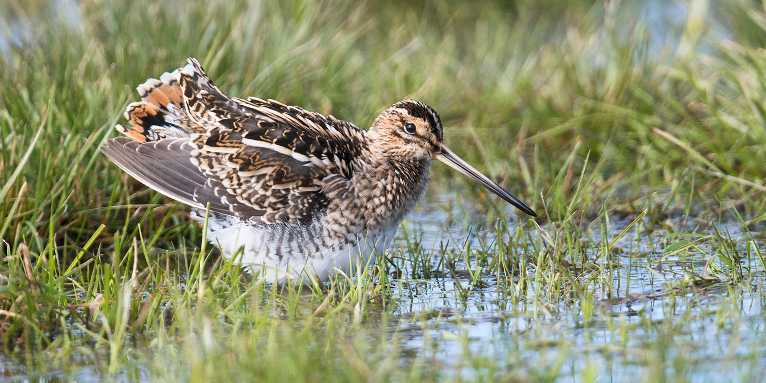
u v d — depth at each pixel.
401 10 22.94
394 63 18.06
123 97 12.62
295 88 15.73
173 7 16.88
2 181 10.90
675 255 10.86
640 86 15.97
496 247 11.60
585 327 8.27
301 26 17.23
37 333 8.33
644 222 12.11
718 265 10.30
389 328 8.59
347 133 11.40
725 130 14.12
